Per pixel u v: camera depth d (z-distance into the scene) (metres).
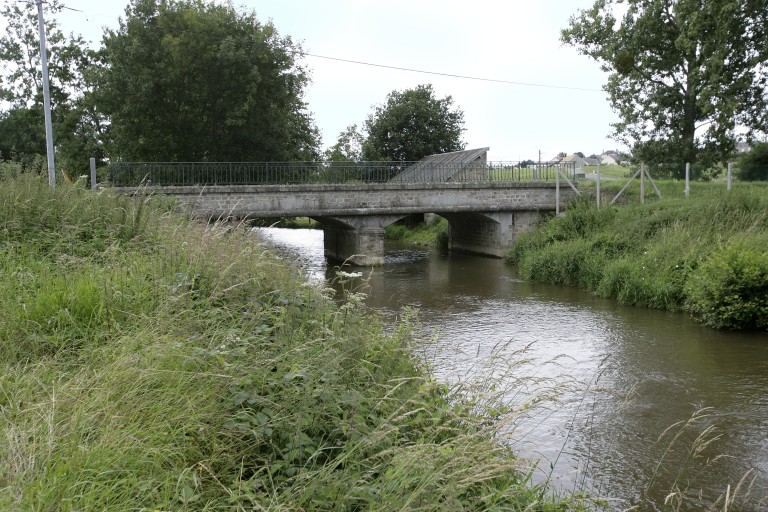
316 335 5.84
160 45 30.77
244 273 6.94
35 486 3.08
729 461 7.39
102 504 3.20
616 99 34.94
